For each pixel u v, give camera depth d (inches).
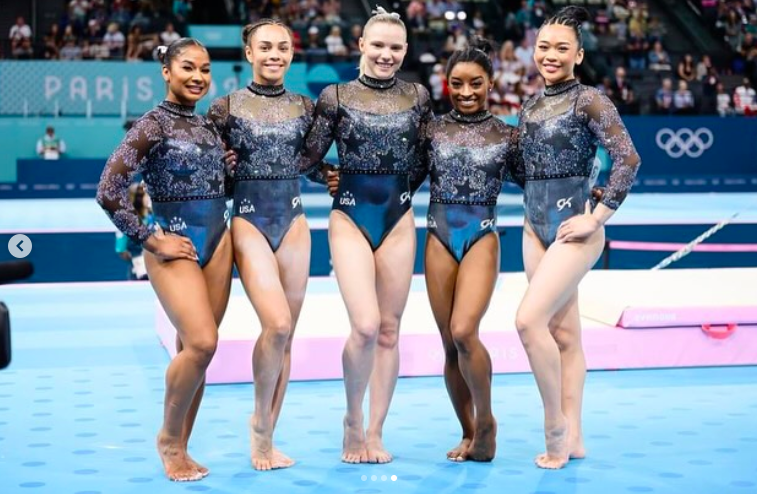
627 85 955.3
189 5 993.5
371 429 220.8
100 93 892.0
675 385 293.7
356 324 209.0
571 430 221.6
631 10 1071.6
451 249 219.6
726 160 939.3
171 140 203.6
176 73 204.8
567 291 210.4
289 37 217.9
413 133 219.6
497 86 936.9
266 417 211.9
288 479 205.8
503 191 872.3
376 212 218.4
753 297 328.2
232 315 324.2
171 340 316.5
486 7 1064.2
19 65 879.1
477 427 217.5
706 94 968.9
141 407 266.2
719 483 202.2
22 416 256.1
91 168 848.3
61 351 339.3
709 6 1099.3
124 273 508.4
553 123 212.7
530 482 203.2
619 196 206.5
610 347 312.8
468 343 210.4
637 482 203.2
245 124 213.2
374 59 217.0
